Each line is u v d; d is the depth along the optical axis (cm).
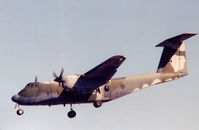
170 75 11006
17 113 9756
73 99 9888
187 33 10456
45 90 9719
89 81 9506
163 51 11100
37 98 9650
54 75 9312
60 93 9794
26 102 9594
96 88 9712
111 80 10294
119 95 10312
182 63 11188
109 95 10212
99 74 9381
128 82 10450
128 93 10412
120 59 8850
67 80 9250
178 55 11181
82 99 9938
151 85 10712
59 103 9881
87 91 9825
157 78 10838
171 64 11100
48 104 9819
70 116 10244
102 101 10181
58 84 9838
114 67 9181
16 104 9794
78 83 9369
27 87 9669
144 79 10650
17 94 9619
